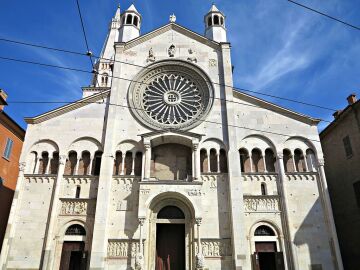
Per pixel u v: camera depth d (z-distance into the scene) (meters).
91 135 33.25
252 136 33.78
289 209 30.64
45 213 29.88
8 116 35.97
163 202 30.91
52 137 33.00
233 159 32.00
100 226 28.77
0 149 35.22
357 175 33.78
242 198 30.33
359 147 33.56
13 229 29.02
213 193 31.27
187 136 32.28
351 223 34.38
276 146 33.16
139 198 29.22
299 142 33.59
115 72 36.28
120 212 30.11
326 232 29.88
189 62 37.12
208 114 34.56
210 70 36.94
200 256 27.09
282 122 34.25
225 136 33.56
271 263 31.86
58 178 31.03
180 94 36.34
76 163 32.34
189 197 29.41
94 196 30.73
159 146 34.34
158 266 29.91
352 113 34.69
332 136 38.59
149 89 36.59
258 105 35.00
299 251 29.05
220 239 29.31
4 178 35.91
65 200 30.36
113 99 34.62
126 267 28.02
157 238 31.06
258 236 29.75
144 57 37.47
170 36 38.78
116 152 33.06
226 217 30.27
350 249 34.31
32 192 30.67
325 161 40.12
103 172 31.03
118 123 33.88
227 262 28.55
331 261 28.80
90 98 34.97
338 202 36.94
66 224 29.59
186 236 29.69
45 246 28.27
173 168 33.41
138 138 33.34
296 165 33.19
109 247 28.72
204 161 32.81
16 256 28.11
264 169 32.44
